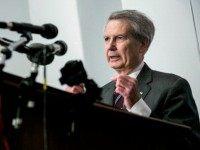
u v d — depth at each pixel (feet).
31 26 8.50
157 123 9.27
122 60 15.38
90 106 8.06
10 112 7.38
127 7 23.49
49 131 7.79
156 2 22.76
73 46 25.35
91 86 8.16
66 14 25.85
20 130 7.29
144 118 8.96
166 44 22.12
